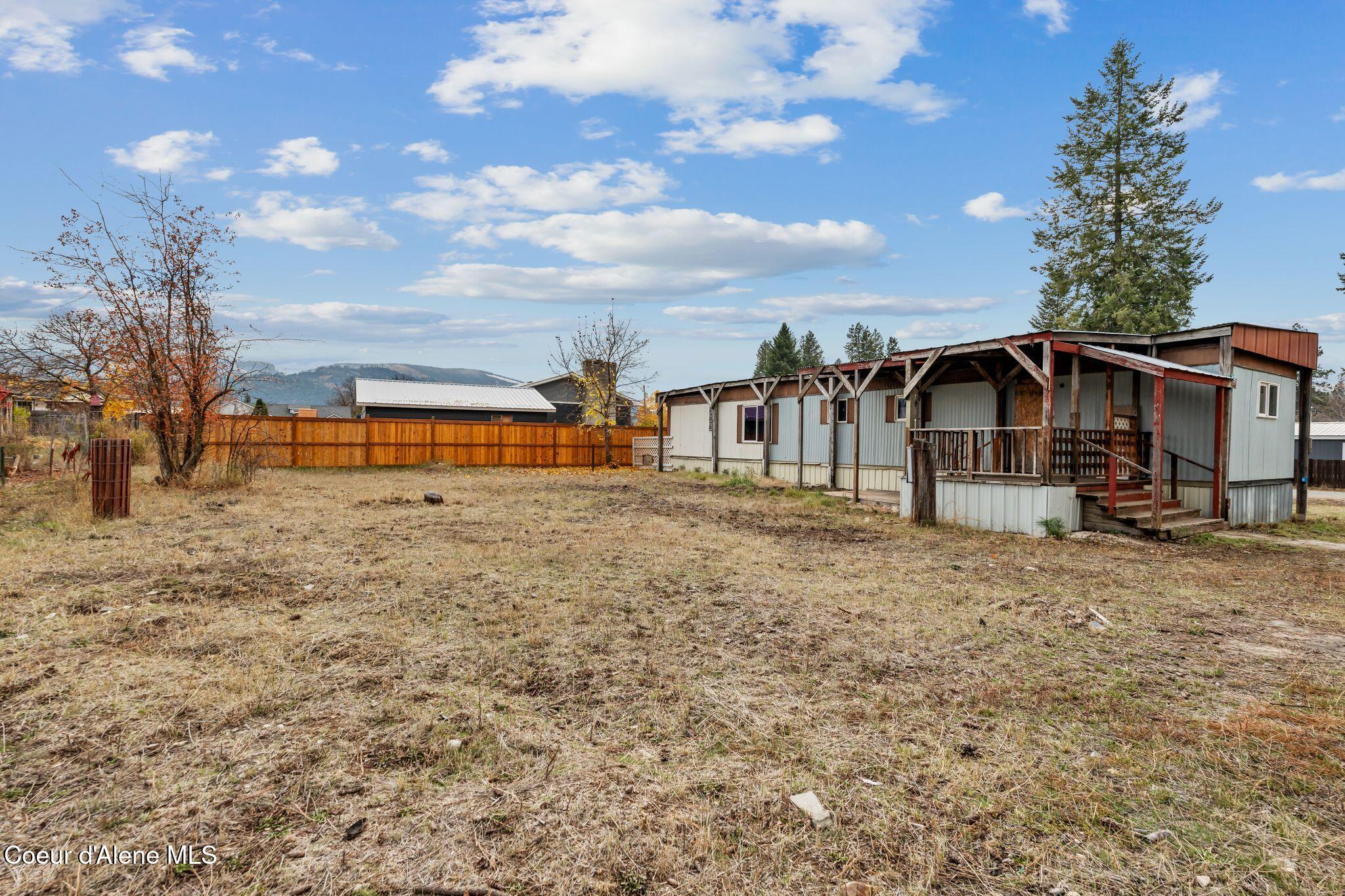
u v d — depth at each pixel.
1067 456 11.49
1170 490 12.01
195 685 3.78
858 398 14.37
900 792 2.88
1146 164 29.42
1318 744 3.40
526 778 2.91
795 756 3.17
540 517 11.23
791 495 16.12
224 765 2.94
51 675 3.87
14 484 14.47
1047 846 2.52
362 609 5.42
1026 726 3.57
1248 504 12.20
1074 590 6.84
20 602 5.34
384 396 35.09
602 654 4.52
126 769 2.88
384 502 12.92
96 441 9.86
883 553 8.84
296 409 56.25
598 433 29.12
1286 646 5.08
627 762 3.08
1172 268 29.22
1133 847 2.54
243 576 6.44
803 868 2.36
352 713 3.50
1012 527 10.93
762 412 20.98
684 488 18.05
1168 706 3.87
